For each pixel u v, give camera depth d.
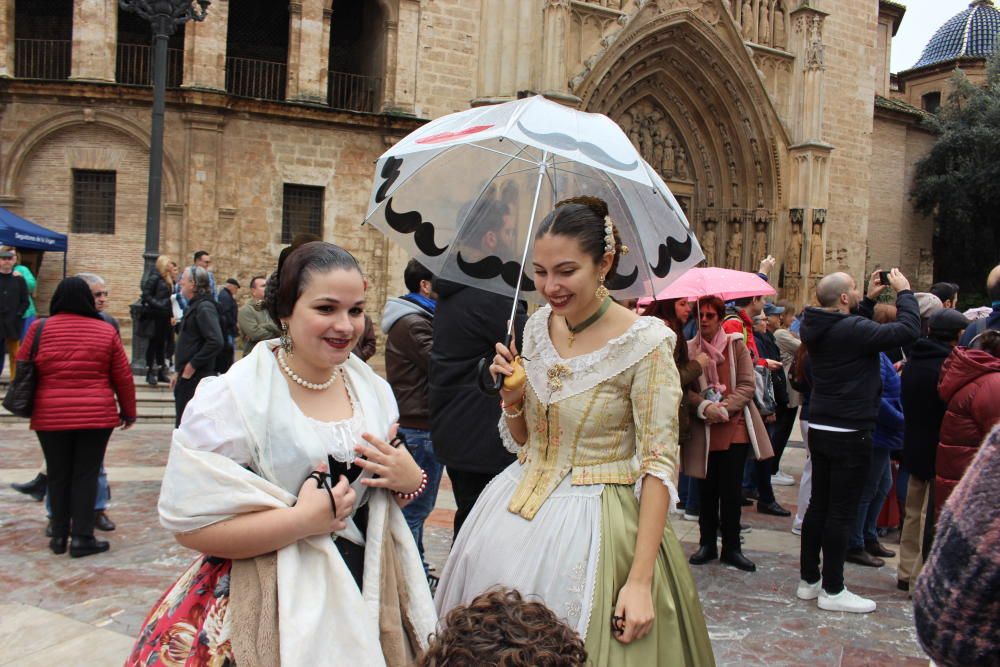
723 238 26.84
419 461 5.33
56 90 19.12
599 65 22.47
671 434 2.81
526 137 3.21
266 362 2.28
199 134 19.72
